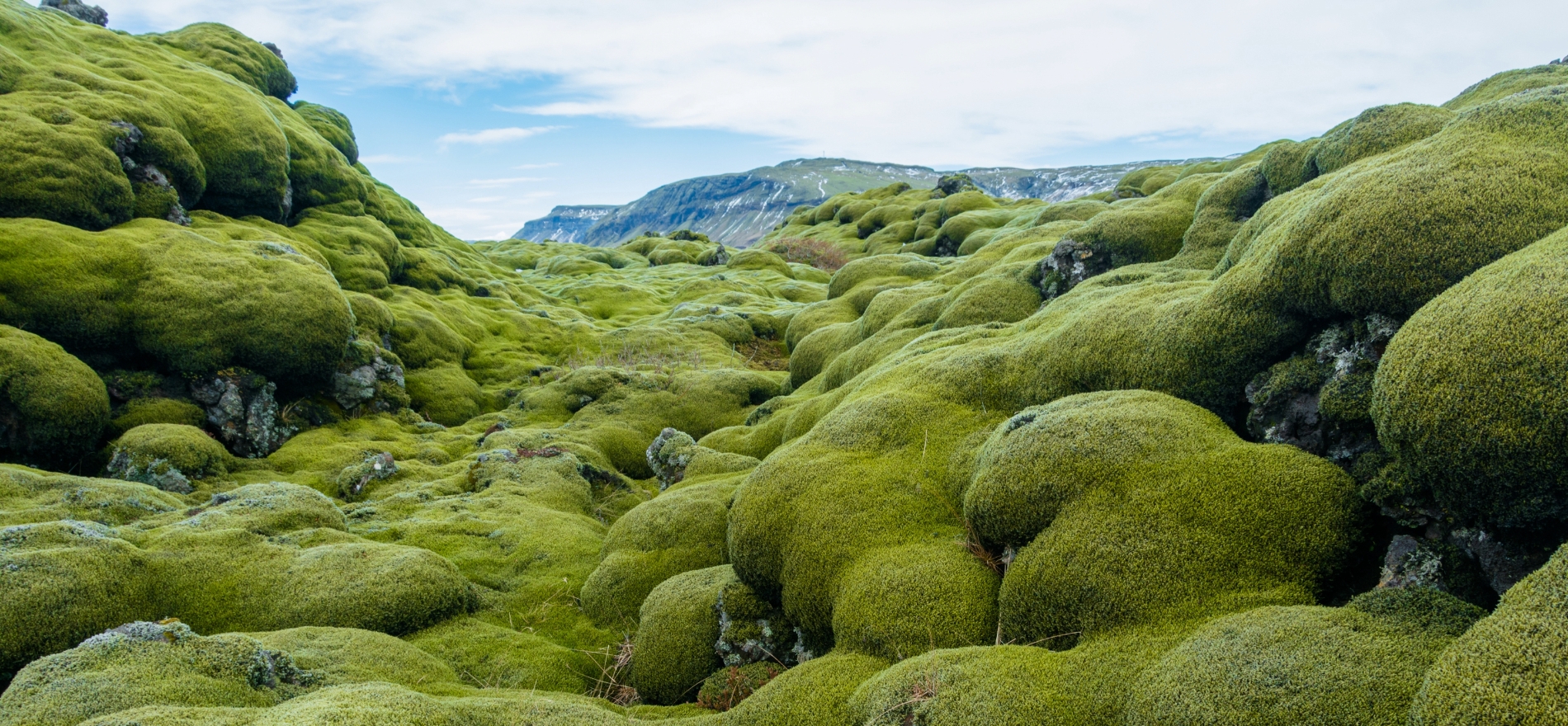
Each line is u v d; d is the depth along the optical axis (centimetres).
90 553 1327
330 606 1409
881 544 1193
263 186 4569
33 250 2806
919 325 2845
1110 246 2438
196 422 2672
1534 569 705
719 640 1301
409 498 2200
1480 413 715
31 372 2355
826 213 12812
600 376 3697
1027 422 1216
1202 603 820
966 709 767
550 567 1808
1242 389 1165
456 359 4209
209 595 1423
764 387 3644
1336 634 678
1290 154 2009
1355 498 881
